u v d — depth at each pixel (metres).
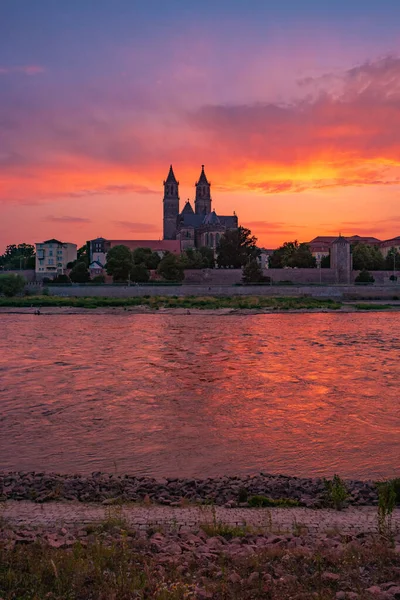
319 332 85.50
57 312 126.06
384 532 14.57
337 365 53.97
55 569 11.35
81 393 41.09
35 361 56.69
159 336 79.94
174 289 158.75
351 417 34.06
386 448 27.67
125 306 140.00
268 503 18.39
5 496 19.31
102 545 13.25
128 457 26.17
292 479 21.88
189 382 45.41
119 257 175.75
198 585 11.28
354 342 72.81
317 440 29.08
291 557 12.56
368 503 18.52
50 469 24.38
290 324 99.62
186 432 30.62
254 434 30.22
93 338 77.50
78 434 30.14
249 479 21.88
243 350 64.94
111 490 20.28
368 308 136.88
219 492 19.98
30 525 15.70
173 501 18.98
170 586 10.93
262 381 45.78
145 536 14.74
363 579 11.66
